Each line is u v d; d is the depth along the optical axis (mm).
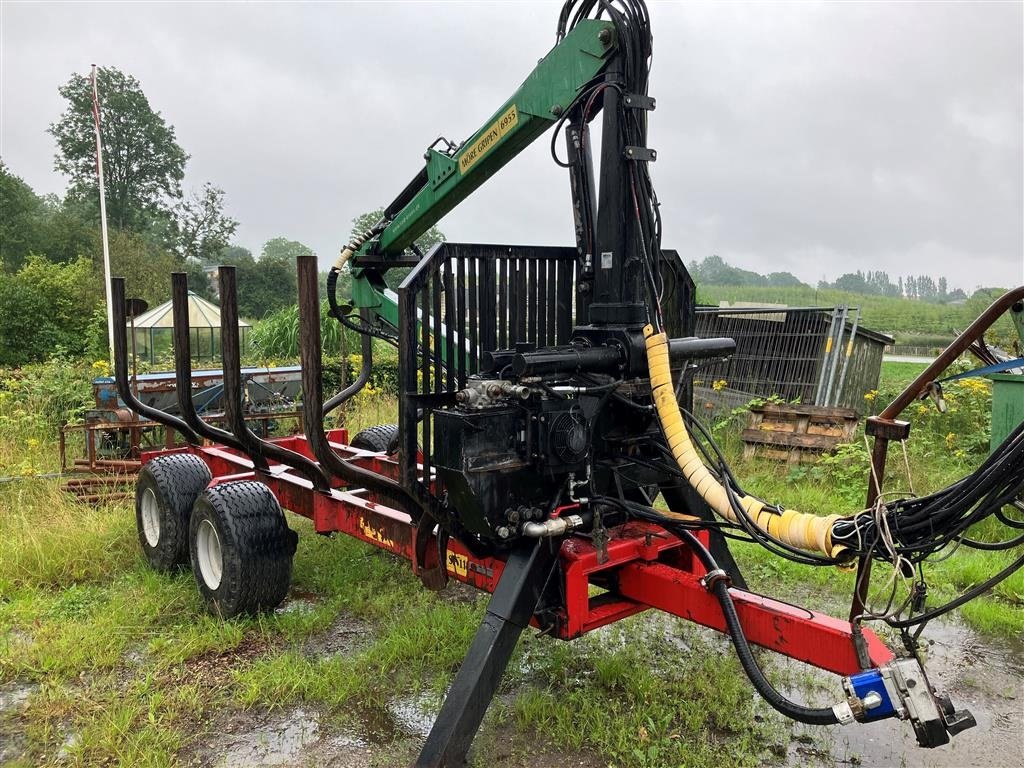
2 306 17938
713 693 3490
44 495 6199
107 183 55094
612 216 3221
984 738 3244
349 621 4332
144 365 11188
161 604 4457
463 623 4117
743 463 7613
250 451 4184
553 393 2963
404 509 3896
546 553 3072
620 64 3125
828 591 4754
